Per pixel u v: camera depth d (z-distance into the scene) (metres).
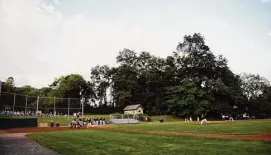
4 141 22.92
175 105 88.81
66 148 16.67
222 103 91.94
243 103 96.69
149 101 103.44
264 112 102.81
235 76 104.88
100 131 34.44
